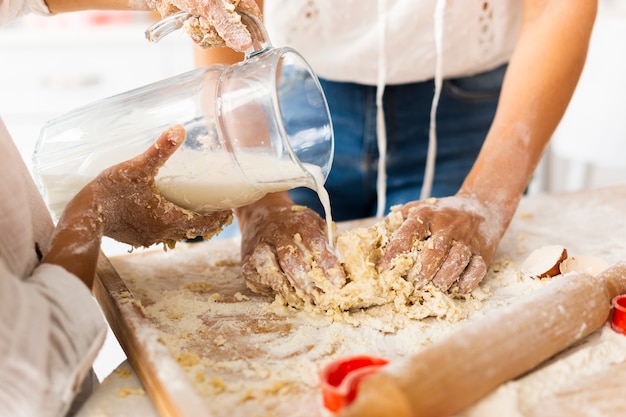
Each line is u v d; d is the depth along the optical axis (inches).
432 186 47.9
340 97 45.0
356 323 27.2
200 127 26.0
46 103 84.3
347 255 28.8
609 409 20.7
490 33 41.7
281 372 23.3
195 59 36.0
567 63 34.0
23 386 18.6
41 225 27.2
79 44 82.5
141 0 31.4
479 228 31.0
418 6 38.6
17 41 81.0
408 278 28.6
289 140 26.7
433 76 43.6
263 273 29.2
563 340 22.6
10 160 23.9
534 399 21.2
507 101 35.0
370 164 47.1
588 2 34.4
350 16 39.9
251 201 28.5
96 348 21.4
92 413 21.5
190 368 23.6
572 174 80.6
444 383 18.6
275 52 26.2
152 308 28.9
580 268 30.7
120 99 28.4
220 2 26.5
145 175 25.7
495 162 33.8
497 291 29.9
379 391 17.7
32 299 19.6
